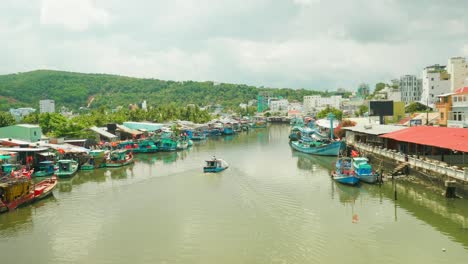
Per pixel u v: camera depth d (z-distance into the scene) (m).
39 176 70.56
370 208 49.16
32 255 37.50
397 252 36.28
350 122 118.00
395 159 65.88
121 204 53.28
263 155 99.38
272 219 45.59
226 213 48.25
